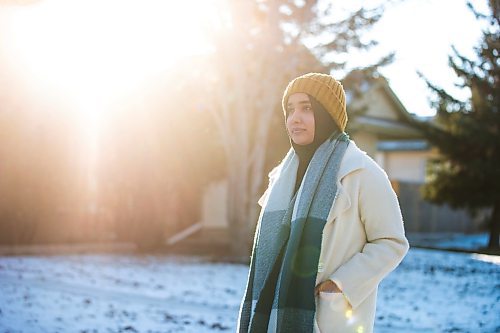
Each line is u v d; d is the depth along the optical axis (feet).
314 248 8.11
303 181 8.65
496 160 59.82
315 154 8.78
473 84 52.47
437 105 60.85
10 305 23.56
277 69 44.93
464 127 59.41
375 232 8.39
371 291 8.24
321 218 8.21
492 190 61.46
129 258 46.19
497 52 41.70
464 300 28.91
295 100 9.00
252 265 9.00
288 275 8.09
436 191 65.62
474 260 49.47
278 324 8.00
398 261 8.37
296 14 43.68
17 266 37.88
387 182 8.58
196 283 33.04
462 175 62.80
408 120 84.79
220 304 26.50
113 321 21.62
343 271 8.14
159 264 42.52
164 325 21.27
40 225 52.85
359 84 48.60
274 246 8.59
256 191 46.98
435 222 90.58
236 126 46.57
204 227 63.72
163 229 53.88
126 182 51.47
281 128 51.52
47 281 31.45
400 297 29.78
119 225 53.36
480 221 96.27
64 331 19.57
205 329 20.79
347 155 8.64
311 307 7.94
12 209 49.52
